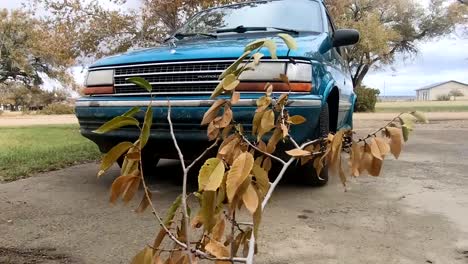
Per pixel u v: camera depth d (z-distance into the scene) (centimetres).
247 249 147
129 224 295
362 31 2461
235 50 337
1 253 246
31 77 3756
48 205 342
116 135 359
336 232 278
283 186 404
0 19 3559
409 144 744
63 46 1108
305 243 258
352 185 411
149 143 355
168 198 364
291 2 477
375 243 259
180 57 344
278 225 291
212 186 109
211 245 121
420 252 245
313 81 336
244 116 305
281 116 155
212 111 150
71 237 271
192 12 1037
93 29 1101
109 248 253
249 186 113
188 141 336
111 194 127
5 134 1049
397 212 321
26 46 3547
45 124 1642
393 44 3002
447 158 581
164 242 254
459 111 2392
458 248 250
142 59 358
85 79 393
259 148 150
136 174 129
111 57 392
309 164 371
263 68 322
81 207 337
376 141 135
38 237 271
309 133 334
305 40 384
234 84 140
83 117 380
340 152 138
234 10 490
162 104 337
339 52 533
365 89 2742
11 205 342
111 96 370
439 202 349
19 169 486
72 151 639
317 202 349
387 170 490
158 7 1056
